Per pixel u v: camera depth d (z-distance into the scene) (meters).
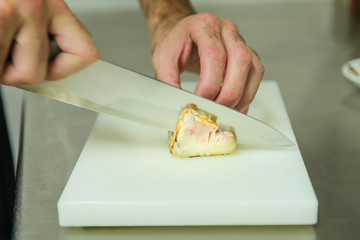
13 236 0.45
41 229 0.46
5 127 0.74
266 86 0.66
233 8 1.11
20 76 0.42
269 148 0.52
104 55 0.87
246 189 0.46
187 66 0.60
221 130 0.51
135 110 0.51
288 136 0.55
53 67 0.44
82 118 0.66
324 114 0.65
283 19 1.04
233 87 0.51
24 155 0.57
